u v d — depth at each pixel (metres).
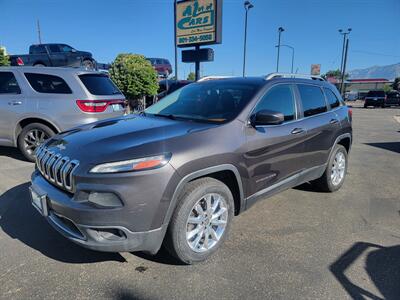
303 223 3.88
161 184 2.58
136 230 2.56
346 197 4.79
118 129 3.19
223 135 3.06
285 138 3.71
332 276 2.83
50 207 2.77
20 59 16.95
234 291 2.62
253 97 3.50
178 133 2.94
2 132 6.27
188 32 14.70
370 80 72.50
